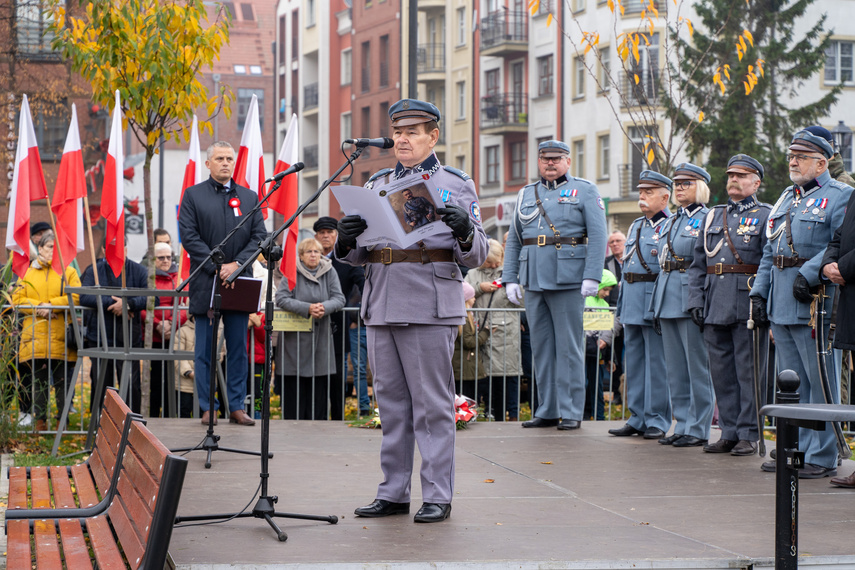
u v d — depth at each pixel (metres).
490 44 38.19
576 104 35.03
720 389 7.48
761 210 7.27
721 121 27.08
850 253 5.77
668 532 4.87
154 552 3.16
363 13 47.03
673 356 7.95
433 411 5.11
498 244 10.48
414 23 13.55
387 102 45.47
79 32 9.59
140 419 4.48
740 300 7.24
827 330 6.48
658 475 6.52
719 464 6.96
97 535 4.09
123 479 4.26
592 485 6.16
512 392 10.34
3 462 7.44
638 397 8.37
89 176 27.84
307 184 52.03
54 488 5.05
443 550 4.44
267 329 5.02
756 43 27.94
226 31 9.73
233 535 4.70
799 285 6.36
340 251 5.02
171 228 44.00
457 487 6.05
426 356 5.06
